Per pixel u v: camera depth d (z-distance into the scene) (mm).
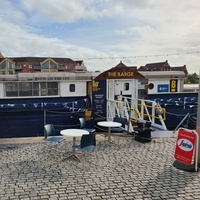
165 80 13953
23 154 6375
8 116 11539
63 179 4855
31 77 11852
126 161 5906
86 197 4156
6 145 7184
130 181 4789
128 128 8609
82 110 12430
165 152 6609
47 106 11992
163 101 13742
